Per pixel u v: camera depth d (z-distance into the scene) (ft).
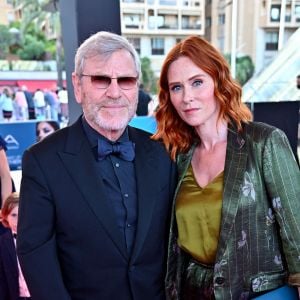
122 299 3.62
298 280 3.56
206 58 3.83
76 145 3.67
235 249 3.66
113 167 3.73
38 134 15.07
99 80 3.50
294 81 22.27
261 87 22.63
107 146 3.69
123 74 3.53
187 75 3.87
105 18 7.53
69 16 7.34
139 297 3.68
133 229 3.67
